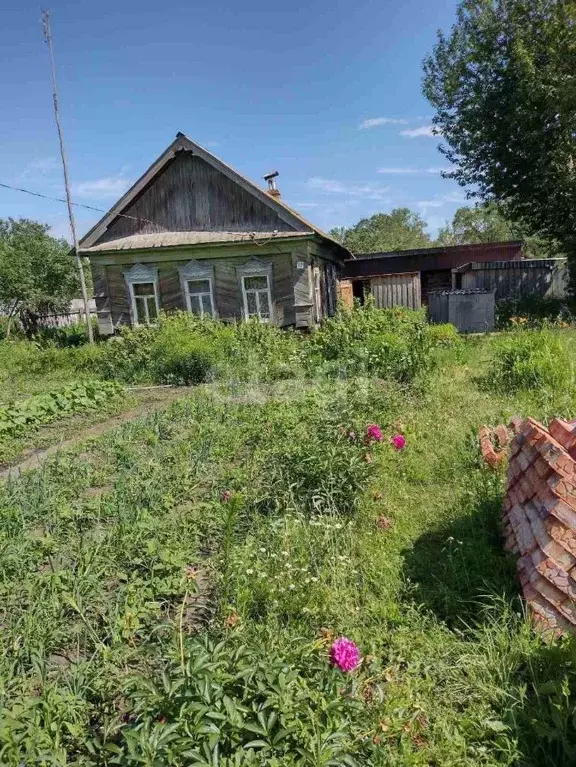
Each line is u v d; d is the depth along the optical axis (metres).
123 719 2.11
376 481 4.36
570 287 18.59
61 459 5.40
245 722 1.68
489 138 17.00
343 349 10.03
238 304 14.73
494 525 3.60
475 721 2.12
